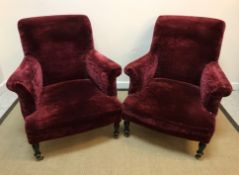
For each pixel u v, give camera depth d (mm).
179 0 1983
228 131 1878
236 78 2404
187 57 1805
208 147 1717
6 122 1944
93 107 1499
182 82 1838
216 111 1469
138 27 2115
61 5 1995
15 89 1332
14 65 2303
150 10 2033
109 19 2072
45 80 1763
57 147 1710
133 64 1654
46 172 1509
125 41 2188
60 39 1748
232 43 2188
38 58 1710
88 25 1791
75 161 1594
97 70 1677
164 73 1903
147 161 1602
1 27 2090
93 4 1997
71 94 1597
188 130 1419
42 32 1691
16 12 2018
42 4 1985
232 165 1572
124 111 1593
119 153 1665
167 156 1644
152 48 1880
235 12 2025
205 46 1731
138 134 1850
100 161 1597
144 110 1511
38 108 1465
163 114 1465
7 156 1620
